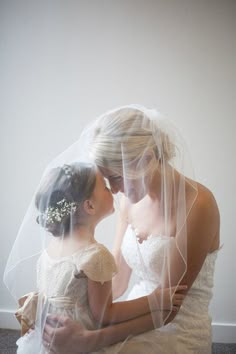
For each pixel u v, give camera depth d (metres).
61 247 1.21
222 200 2.42
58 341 1.16
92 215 1.23
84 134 1.34
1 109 2.46
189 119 2.38
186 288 1.30
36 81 2.43
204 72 2.34
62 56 2.41
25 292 1.33
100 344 1.18
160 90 2.38
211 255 1.40
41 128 2.45
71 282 1.15
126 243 1.39
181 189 1.31
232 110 2.35
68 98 2.42
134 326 1.21
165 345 1.25
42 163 2.46
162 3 2.32
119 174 1.28
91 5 2.37
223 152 2.38
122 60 2.38
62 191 1.21
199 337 1.34
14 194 2.49
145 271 1.34
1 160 2.48
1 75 2.45
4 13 2.41
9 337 2.36
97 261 1.16
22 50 2.42
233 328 2.47
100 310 1.17
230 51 2.32
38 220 1.27
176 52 2.35
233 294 2.46
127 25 2.36
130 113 1.30
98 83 2.40
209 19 2.31
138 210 1.39
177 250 1.29
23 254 1.32
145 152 1.26
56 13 2.39
